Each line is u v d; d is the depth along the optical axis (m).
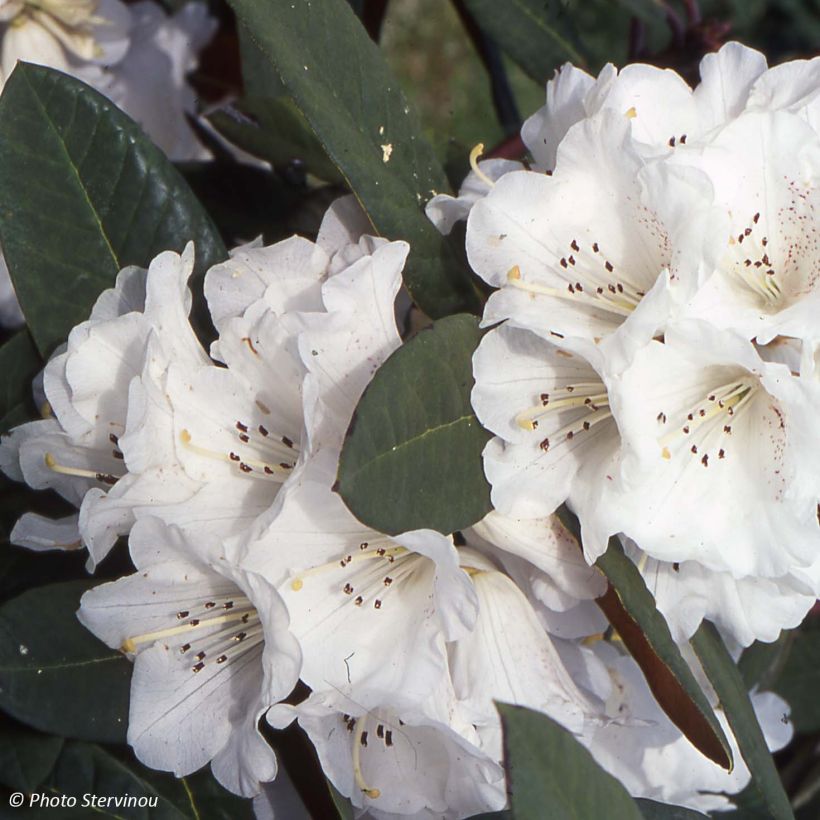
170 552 0.59
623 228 0.61
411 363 0.58
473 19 0.82
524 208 0.61
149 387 0.59
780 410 0.60
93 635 0.63
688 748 0.69
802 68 0.61
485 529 0.61
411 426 0.58
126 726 0.63
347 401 0.60
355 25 0.65
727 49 0.62
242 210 0.77
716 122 0.62
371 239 0.63
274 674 0.58
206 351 0.65
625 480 0.59
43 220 0.65
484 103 0.99
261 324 0.60
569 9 0.82
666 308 0.58
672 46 0.80
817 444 0.58
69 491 0.64
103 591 0.60
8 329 0.77
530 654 0.62
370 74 0.65
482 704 0.61
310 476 0.58
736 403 0.61
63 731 0.63
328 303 0.60
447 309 0.65
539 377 0.60
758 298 0.61
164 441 0.60
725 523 0.60
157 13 0.81
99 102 0.66
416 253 0.64
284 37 0.63
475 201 0.63
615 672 0.65
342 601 0.60
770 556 0.59
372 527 0.56
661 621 0.60
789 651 0.82
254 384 0.61
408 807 0.62
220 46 0.82
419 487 0.58
